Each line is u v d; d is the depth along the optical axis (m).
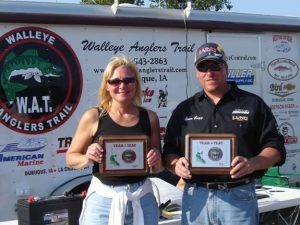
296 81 7.20
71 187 5.34
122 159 3.28
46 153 5.22
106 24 5.50
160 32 5.92
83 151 3.43
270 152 3.33
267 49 6.87
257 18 6.72
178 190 4.66
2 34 4.96
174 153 3.56
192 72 6.17
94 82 5.49
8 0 4.98
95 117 3.40
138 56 5.77
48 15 5.16
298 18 7.16
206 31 6.28
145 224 3.30
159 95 5.92
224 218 3.34
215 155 3.30
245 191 3.35
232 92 3.42
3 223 4.33
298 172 7.21
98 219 3.28
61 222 4.11
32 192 5.15
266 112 3.41
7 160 5.01
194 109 3.48
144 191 3.33
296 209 5.06
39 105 5.16
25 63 5.08
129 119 3.39
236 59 6.57
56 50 5.25
